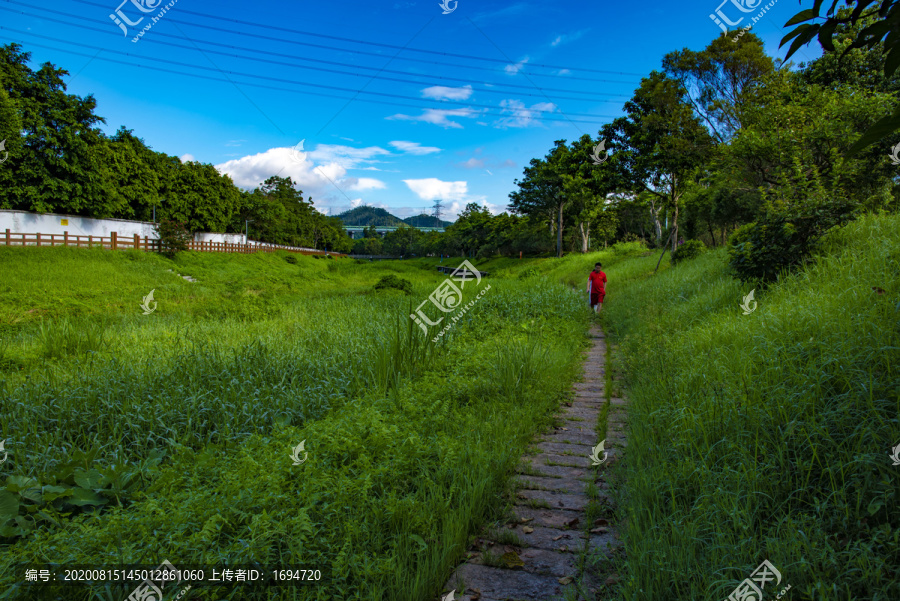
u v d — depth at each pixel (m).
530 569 2.84
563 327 10.66
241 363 6.85
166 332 9.89
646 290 13.20
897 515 2.41
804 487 2.74
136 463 4.29
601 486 3.86
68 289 20.72
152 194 39.97
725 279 9.53
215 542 2.71
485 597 2.60
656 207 34.25
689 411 3.94
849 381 3.27
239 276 34.81
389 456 3.95
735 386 3.96
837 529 2.50
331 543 2.85
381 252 126.44
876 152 11.81
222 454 4.24
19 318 13.09
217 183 48.75
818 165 12.73
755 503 2.79
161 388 6.00
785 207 8.25
